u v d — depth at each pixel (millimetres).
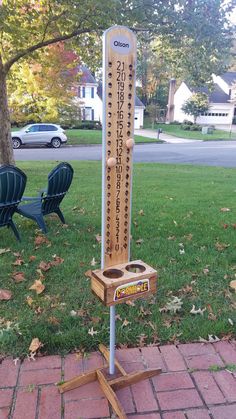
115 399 1715
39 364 2027
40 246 3688
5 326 2326
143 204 5586
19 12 6617
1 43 7734
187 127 35781
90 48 8680
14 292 2764
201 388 1882
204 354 2131
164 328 2348
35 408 1743
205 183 7957
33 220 4348
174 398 1819
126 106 1616
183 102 41125
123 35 1532
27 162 11750
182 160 14234
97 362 2051
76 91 23266
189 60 8078
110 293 1629
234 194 6637
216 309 2580
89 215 4918
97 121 32312
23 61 9602
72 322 2381
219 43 7129
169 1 6418
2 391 1837
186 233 4168
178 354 2127
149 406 1772
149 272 1731
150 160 14109
